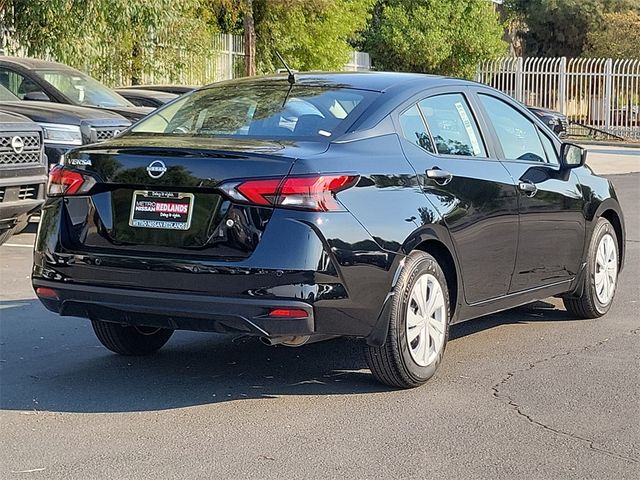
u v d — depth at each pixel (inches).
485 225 244.1
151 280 206.4
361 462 180.9
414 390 226.5
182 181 205.6
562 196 277.0
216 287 201.3
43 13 745.6
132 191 212.5
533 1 1813.5
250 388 227.9
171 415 207.9
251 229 201.3
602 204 298.4
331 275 201.9
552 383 233.3
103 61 820.6
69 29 762.2
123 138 231.5
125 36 814.5
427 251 230.2
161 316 207.8
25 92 535.8
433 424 202.5
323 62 1279.5
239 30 1202.6
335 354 260.4
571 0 1758.1
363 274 207.2
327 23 1254.9
